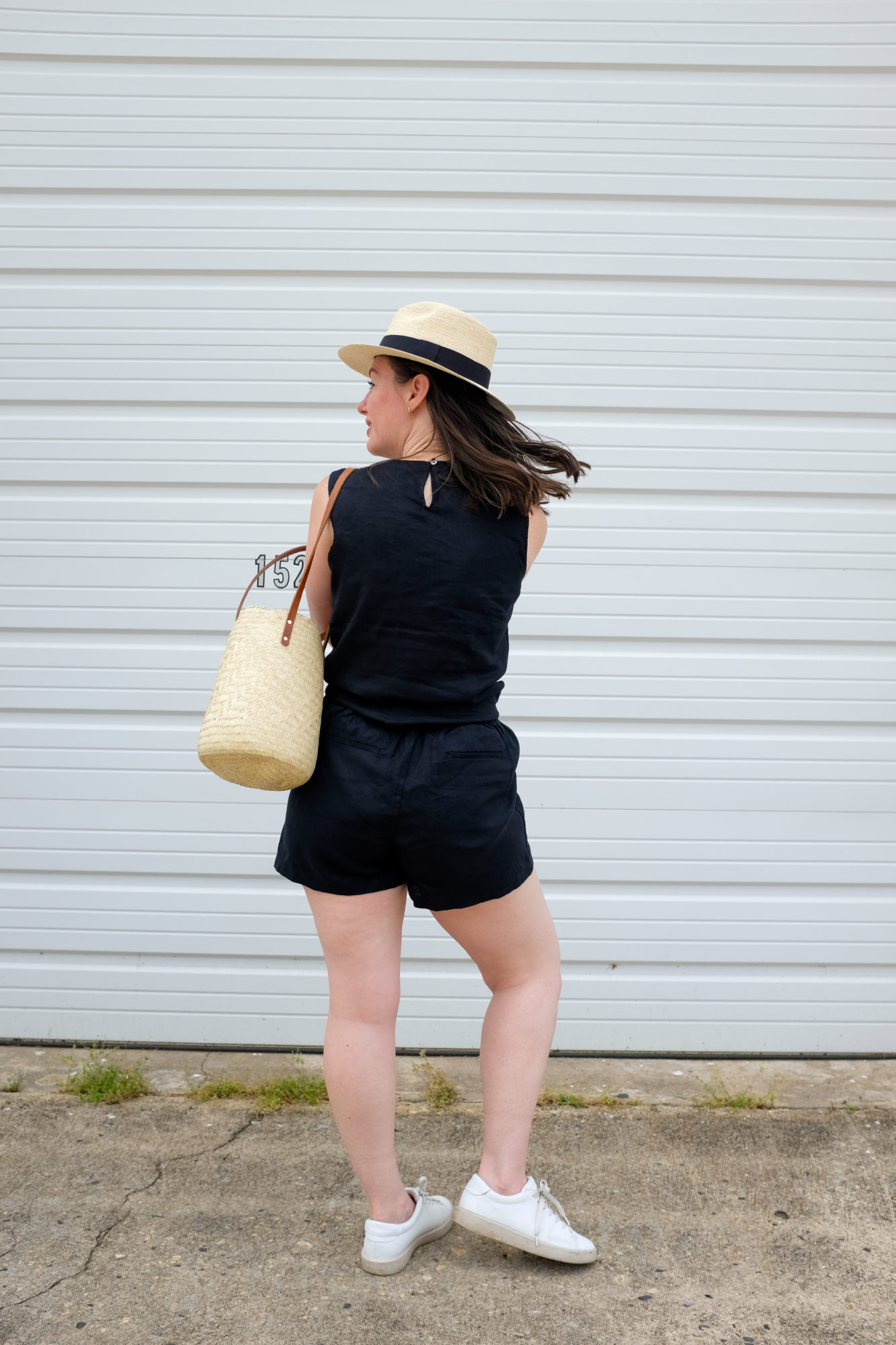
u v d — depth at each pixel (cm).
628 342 290
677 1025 304
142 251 287
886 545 295
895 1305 191
